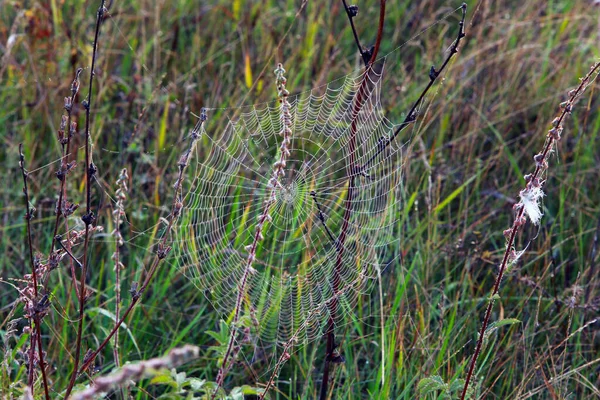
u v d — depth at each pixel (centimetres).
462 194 474
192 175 457
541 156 256
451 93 536
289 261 429
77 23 577
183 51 588
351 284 369
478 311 412
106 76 528
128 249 446
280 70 296
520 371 376
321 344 397
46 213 468
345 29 614
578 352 373
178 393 299
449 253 423
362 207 403
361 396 375
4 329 399
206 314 416
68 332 394
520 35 595
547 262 420
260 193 446
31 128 516
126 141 473
